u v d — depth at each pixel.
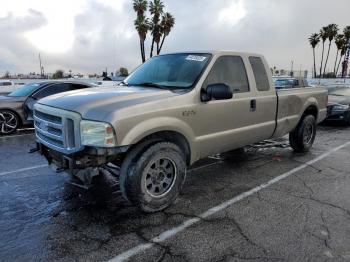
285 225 3.81
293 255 3.21
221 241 3.45
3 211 4.12
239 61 5.30
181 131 4.25
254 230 3.68
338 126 11.76
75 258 3.13
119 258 3.14
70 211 4.13
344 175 5.69
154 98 4.08
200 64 4.80
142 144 3.95
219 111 4.77
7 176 5.46
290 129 6.60
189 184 5.16
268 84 5.82
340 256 3.20
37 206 4.27
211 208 4.25
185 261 3.10
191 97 4.40
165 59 5.30
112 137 3.61
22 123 9.73
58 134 3.99
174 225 3.79
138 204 3.94
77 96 4.16
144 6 45.91
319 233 3.63
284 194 4.77
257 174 5.69
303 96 6.79
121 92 4.25
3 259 3.10
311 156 6.99
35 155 6.89
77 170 3.80
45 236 3.52
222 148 5.02
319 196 4.71
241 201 4.49
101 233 3.59
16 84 22.97
